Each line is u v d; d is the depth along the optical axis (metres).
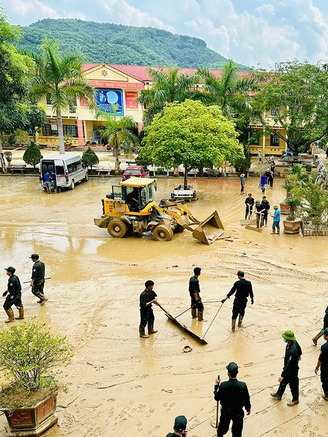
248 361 8.34
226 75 28.31
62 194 24.81
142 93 29.84
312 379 7.71
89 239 17.05
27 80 28.77
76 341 9.34
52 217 20.08
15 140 38.94
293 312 10.46
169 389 7.54
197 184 27.34
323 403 7.04
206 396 7.32
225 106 28.16
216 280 12.68
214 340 9.17
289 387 7.52
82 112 42.47
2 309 11.17
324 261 14.02
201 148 21.55
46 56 28.19
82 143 43.53
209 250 15.39
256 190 25.31
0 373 8.02
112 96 40.78
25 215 20.44
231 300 11.24
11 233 17.81
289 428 6.48
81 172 27.59
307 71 28.52
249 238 16.53
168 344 9.08
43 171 25.05
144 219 17.08
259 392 7.35
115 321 10.24
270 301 11.11
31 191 25.70
